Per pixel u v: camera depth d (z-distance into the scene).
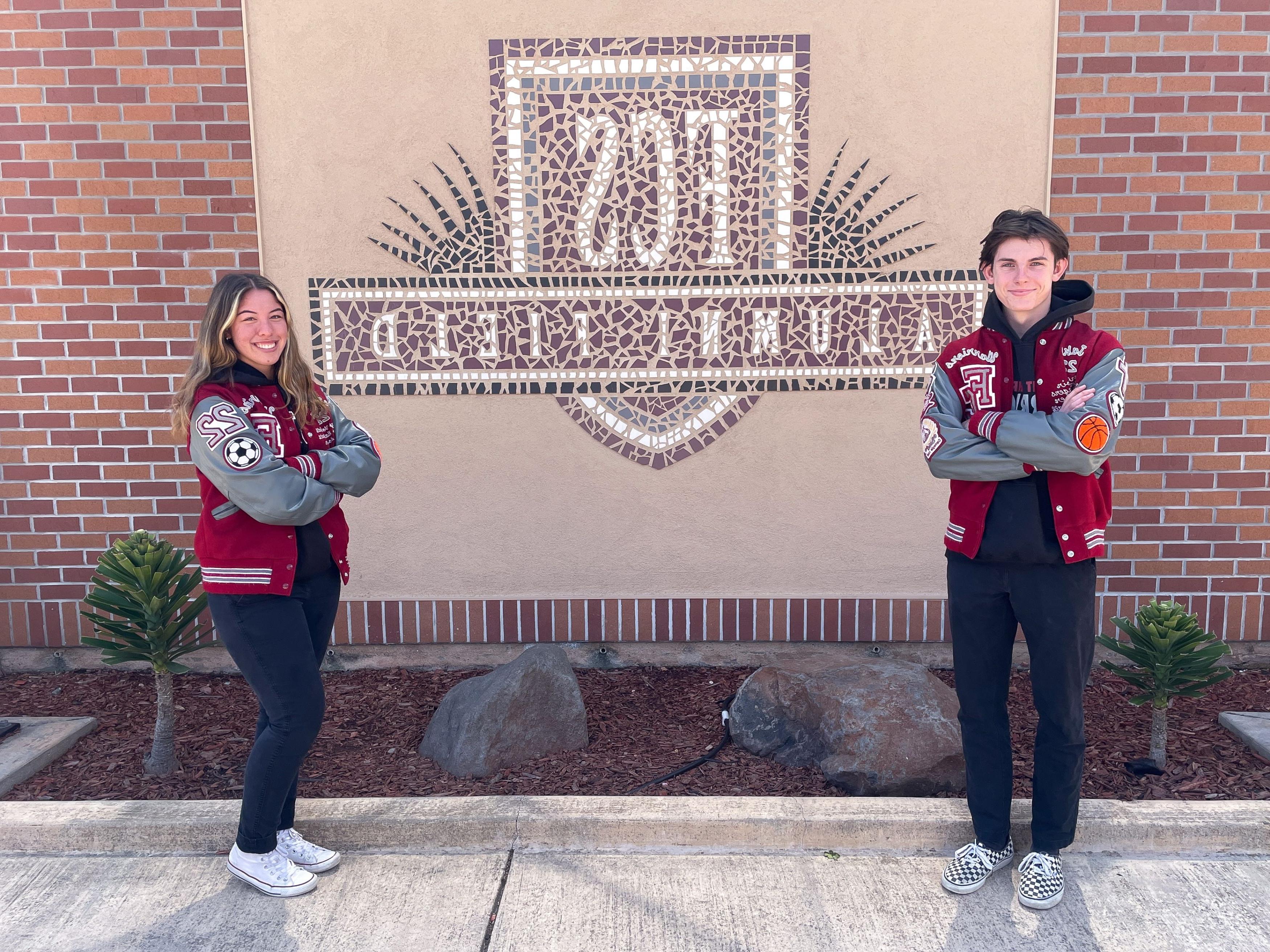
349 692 4.50
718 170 4.47
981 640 2.93
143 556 3.62
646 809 3.29
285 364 2.88
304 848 3.10
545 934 2.78
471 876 3.09
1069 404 2.68
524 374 4.59
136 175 4.50
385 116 4.46
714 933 2.77
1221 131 4.40
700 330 4.55
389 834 3.25
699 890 3.00
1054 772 2.88
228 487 2.67
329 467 2.86
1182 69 4.38
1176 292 4.50
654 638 4.72
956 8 4.36
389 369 4.59
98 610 4.70
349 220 4.52
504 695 3.76
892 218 4.48
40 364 4.59
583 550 4.69
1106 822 3.18
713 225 4.50
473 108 4.45
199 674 4.71
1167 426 4.58
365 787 3.59
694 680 4.59
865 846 3.23
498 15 4.40
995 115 4.41
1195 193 4.44
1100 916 2.84
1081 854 3.18
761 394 4.58
